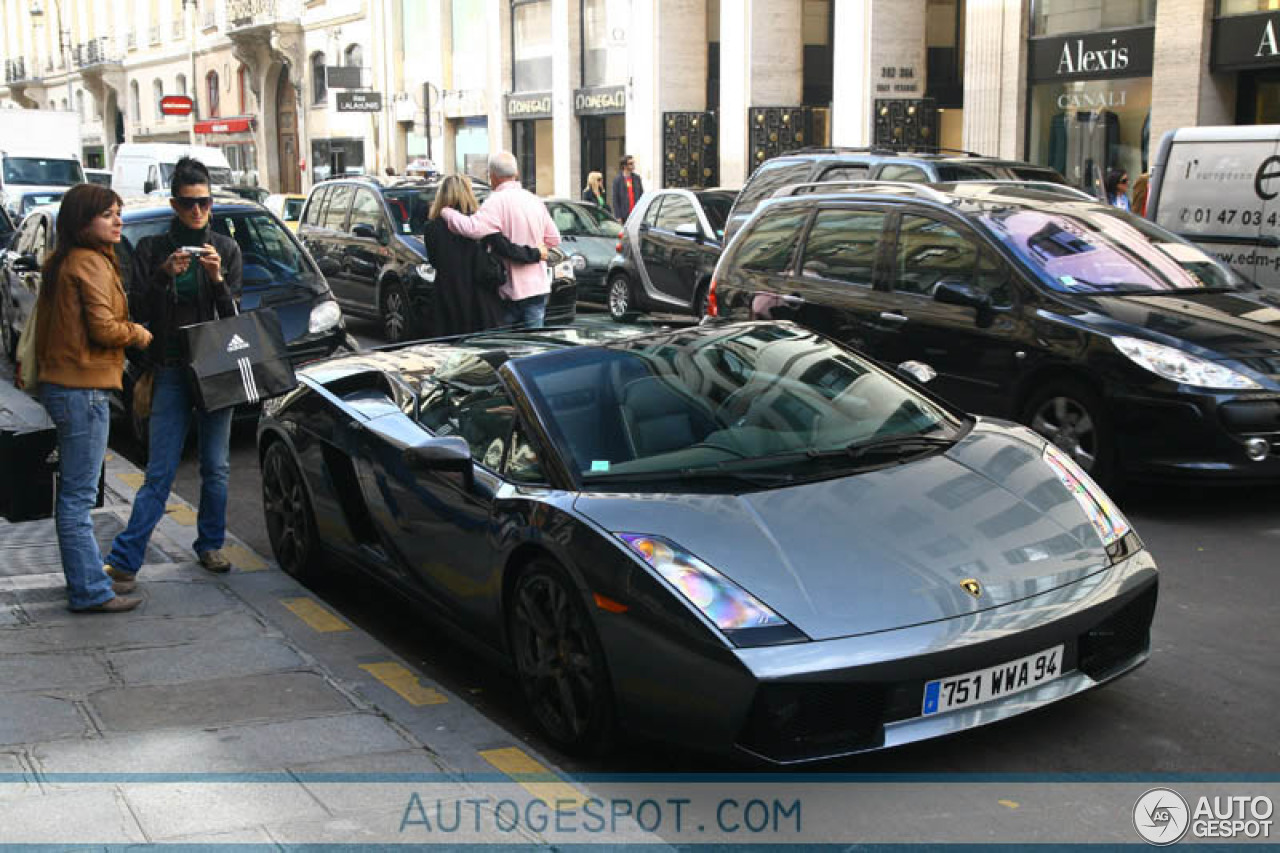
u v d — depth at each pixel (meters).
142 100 56.66
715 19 27.64
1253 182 10.93
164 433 5.71
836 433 4.68
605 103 29.14
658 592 3.75
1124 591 4.06
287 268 9.98
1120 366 6.78
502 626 4.46
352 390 5.89
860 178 12.16
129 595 5.64
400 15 37.59
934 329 7.77
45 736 4.06
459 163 35.81
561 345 5.46
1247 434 6.54
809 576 3.81
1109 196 15.66
